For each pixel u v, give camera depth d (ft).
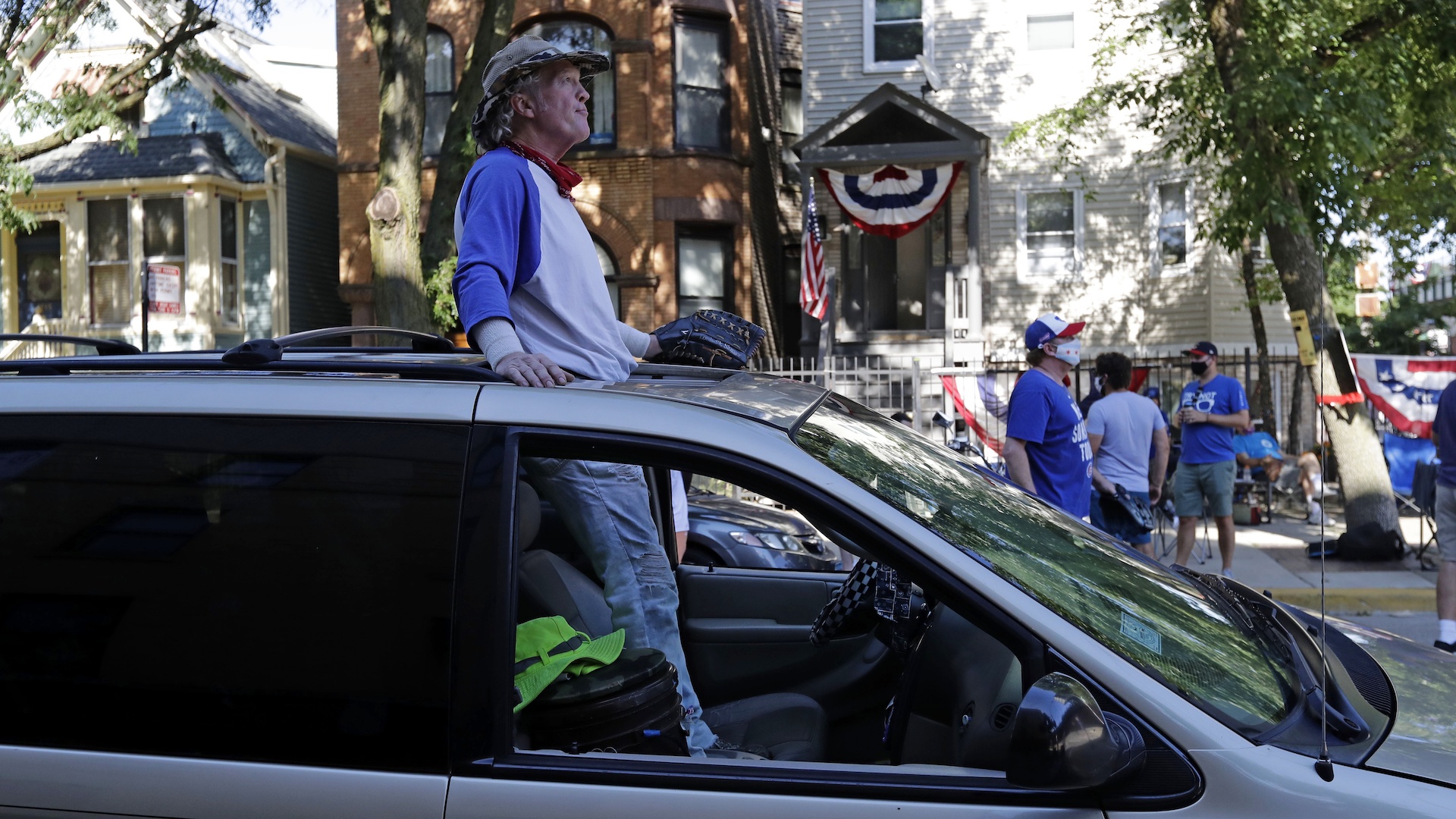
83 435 6.57
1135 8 57.57
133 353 8.62
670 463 6.41
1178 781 5.72
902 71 61.98
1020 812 5.70
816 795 5.82
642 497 8.77
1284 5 33.50
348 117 64.03
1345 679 7.27
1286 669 6.98
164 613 6.24
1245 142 34.96
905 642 9.34
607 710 6.89
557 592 8.52
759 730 9.14
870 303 63.57
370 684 6.04
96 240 69.62
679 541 13.69
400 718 5.98
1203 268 58.59
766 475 6.40
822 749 9.00
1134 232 60.08
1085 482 18.01
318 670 6.09
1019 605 6.16
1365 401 37.32
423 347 10.66
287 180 70.59
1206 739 5.79
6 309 71.10
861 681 9.98
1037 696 5.62
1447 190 42.65
